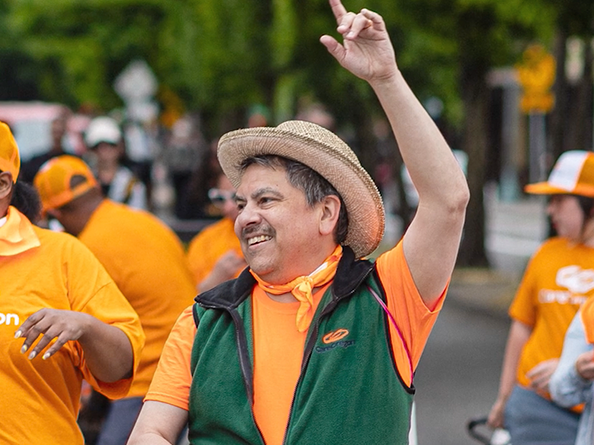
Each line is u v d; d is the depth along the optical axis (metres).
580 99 34.12
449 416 21.56
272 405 7.07
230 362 7.18
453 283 38.94
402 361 7.20
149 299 12.98
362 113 49.34
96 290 8.73
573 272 12.70
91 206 13.34
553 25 28.45
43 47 86.12
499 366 26.64
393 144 53.06
